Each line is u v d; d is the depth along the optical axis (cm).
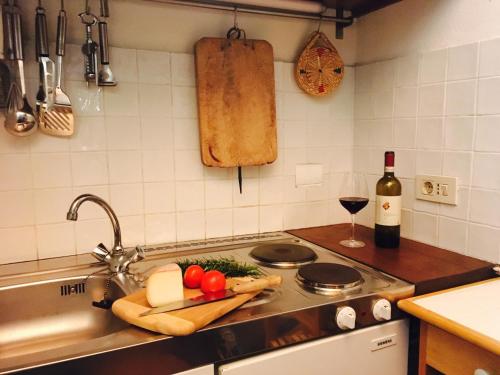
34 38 115
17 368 68
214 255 128
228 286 99
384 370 102
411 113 139
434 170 132
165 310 85
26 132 114
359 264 118
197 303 88
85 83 121
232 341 84
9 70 111
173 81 133
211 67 131
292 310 89
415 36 136
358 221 167
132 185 131
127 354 75
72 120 120
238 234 149
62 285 110
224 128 134
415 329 106
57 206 122
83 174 124
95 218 127
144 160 131
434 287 105
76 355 72
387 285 103
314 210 162
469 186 121
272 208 154
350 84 164
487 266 113
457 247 126
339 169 166
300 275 107
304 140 157
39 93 114
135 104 129
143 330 82
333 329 94
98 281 113
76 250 126
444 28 126
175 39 132
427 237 136
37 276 111
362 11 154
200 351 81
